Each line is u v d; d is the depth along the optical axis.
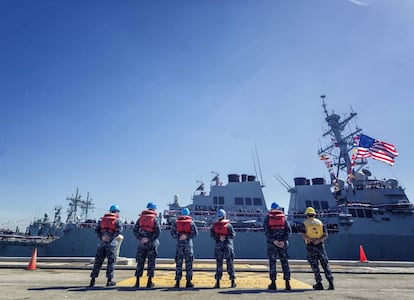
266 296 5.16
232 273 6.57
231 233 6.85
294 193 25.50
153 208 6.89
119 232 6.62
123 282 6.96
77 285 6.37
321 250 6.54
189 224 6.79
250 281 7.52
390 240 20.81
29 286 6.04
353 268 11.61
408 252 20.61
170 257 19.70
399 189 23.66
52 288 5.79
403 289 6.41
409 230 21.36
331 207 23.80
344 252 20.23
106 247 6.41
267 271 10.05
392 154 22.41
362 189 24.44
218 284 6.47
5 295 4.90
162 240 20.08
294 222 22.16
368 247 20.53
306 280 8.11
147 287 6.23
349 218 21.12
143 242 6.46
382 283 7.52
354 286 6.89
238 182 24.86
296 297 5.10
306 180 25.70
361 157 23.69
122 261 11.43
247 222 21.20
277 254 6.49
